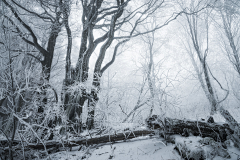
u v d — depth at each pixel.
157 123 2.92
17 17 5.82
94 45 6.74
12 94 2.55
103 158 2.67
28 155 2.94
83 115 5.04
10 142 2.62
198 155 1.99
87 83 5.16
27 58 6.69
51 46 7.33
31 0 7.14
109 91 4.30
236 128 2.38
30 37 8.84
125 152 2.76
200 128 2.66
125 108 4.89
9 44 2.74
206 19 10.63
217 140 2.52
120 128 3.42
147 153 2.58
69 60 6.83
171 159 2.23
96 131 4.09
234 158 2.00
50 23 7.86
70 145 3.21
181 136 2.69
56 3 6.94
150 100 3.54
